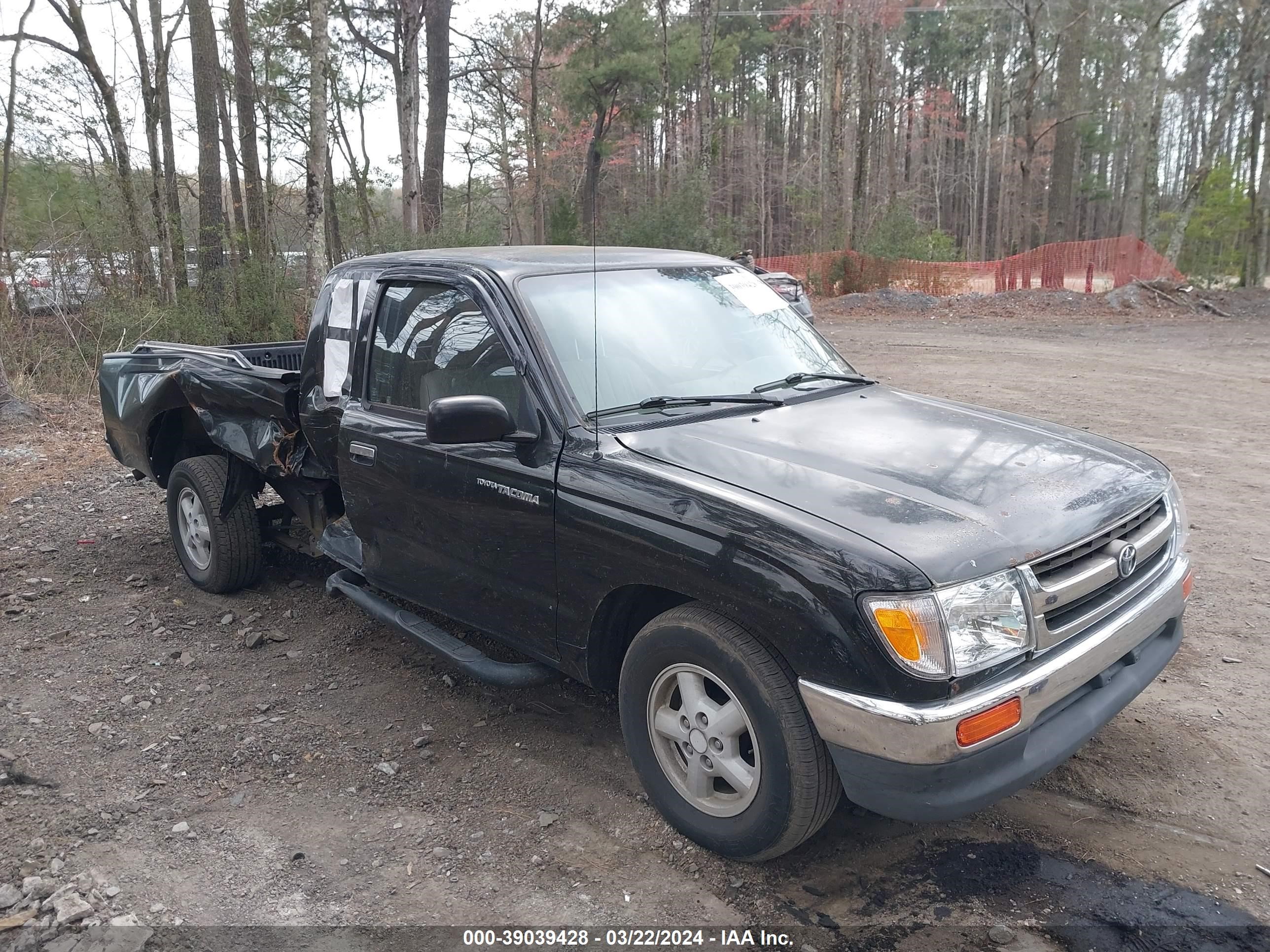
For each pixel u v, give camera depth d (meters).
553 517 3.38
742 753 3.10
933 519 2.82
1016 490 3.09
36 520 7.32
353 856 3.26
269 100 26.50
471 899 3.03
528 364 3.56
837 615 2.64
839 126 31.67
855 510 2.86
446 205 28.27
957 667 2.59
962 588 2.62
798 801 2.84
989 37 48.38
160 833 3.40
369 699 4.41
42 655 4.92
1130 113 35.91
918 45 55.16
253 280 16.31
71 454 9.55
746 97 58.50
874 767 2.64
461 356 3.84
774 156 62.22
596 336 3.70
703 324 4.08
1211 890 2.98
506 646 4.70
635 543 3.11
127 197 16.33
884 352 17.02
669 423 3.51
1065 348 16.97
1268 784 3.55
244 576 5.64
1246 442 9.02
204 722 4.21
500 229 22.42
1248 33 24.03
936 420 3.73
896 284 27.23
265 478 5.40
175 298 16.39
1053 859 3.15
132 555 6.50
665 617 3.13
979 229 73.38
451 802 3.57
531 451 3.48
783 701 2.81
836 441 3.40
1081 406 11.05
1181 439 9.22
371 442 4.17
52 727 4.17
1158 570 3.32
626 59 33.94
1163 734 3.92
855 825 3.37
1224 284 27.42
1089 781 3.61
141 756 3.93
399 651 4.91
